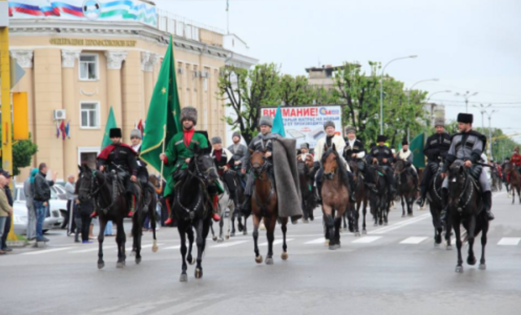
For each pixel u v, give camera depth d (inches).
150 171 2470.5
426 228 1173.1
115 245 1040.2
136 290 570.6
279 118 1072.2
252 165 713.0
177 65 2874.0
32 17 2524.6
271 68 2659.9
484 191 668.7
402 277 613.0
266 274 643.5
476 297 516.1
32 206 1063.6
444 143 860.0
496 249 836.6
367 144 3277.6
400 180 1496.1
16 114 1041.5
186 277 613.6
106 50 2605.8
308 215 1421.0
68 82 2571.4
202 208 624.4
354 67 3255.4
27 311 496.1
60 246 1050.1
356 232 1022.4
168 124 779.4
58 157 2566.4
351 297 519.5
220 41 3267.7
